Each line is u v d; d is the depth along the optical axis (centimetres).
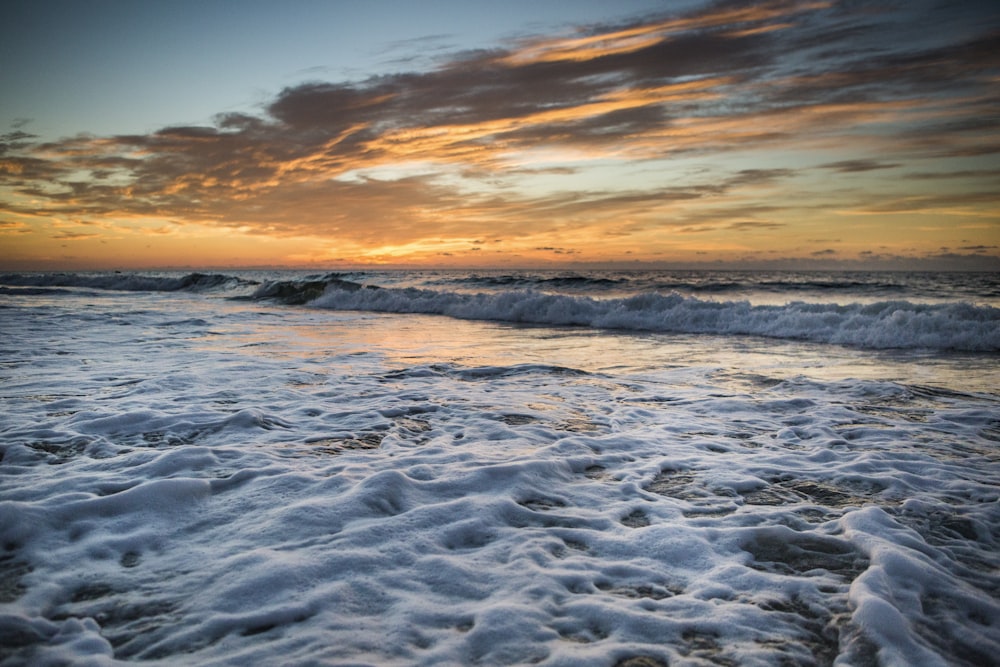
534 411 548
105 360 798
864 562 268
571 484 367
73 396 575
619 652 201
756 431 495
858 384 673
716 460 417
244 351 916
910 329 1058
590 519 314
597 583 249
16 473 360
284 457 399
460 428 486
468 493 339
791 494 355
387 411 537
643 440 464
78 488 335
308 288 2211
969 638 212
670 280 3419
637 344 1071
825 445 456
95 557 261
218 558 259
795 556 275
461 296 1736
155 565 254
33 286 2994
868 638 208
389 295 1884
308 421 501
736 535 293
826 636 212
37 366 743
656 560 270
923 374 770
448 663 192
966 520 316
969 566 267
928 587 245
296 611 219
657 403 593
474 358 890
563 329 1325
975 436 479
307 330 1251
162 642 201
